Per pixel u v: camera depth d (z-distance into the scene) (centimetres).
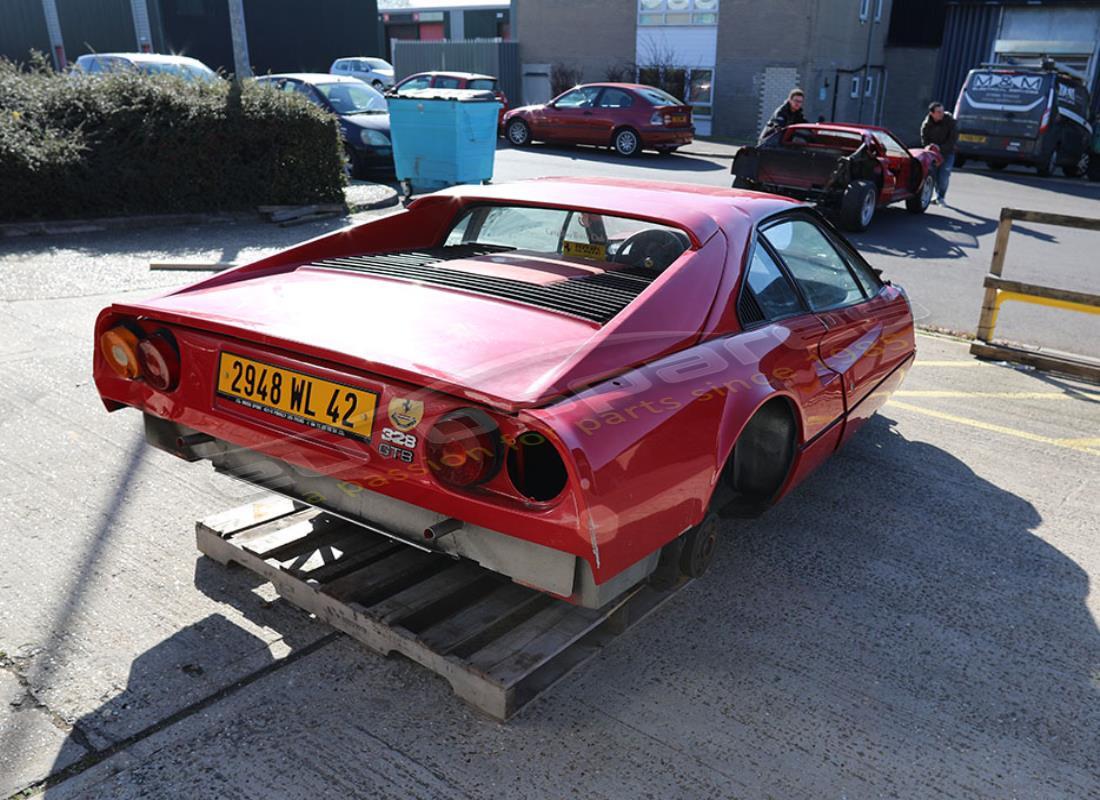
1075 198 1642
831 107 2709
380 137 1325
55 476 385
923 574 351
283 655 278
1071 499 425
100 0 2886
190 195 993
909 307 457
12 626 284
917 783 240
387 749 242
